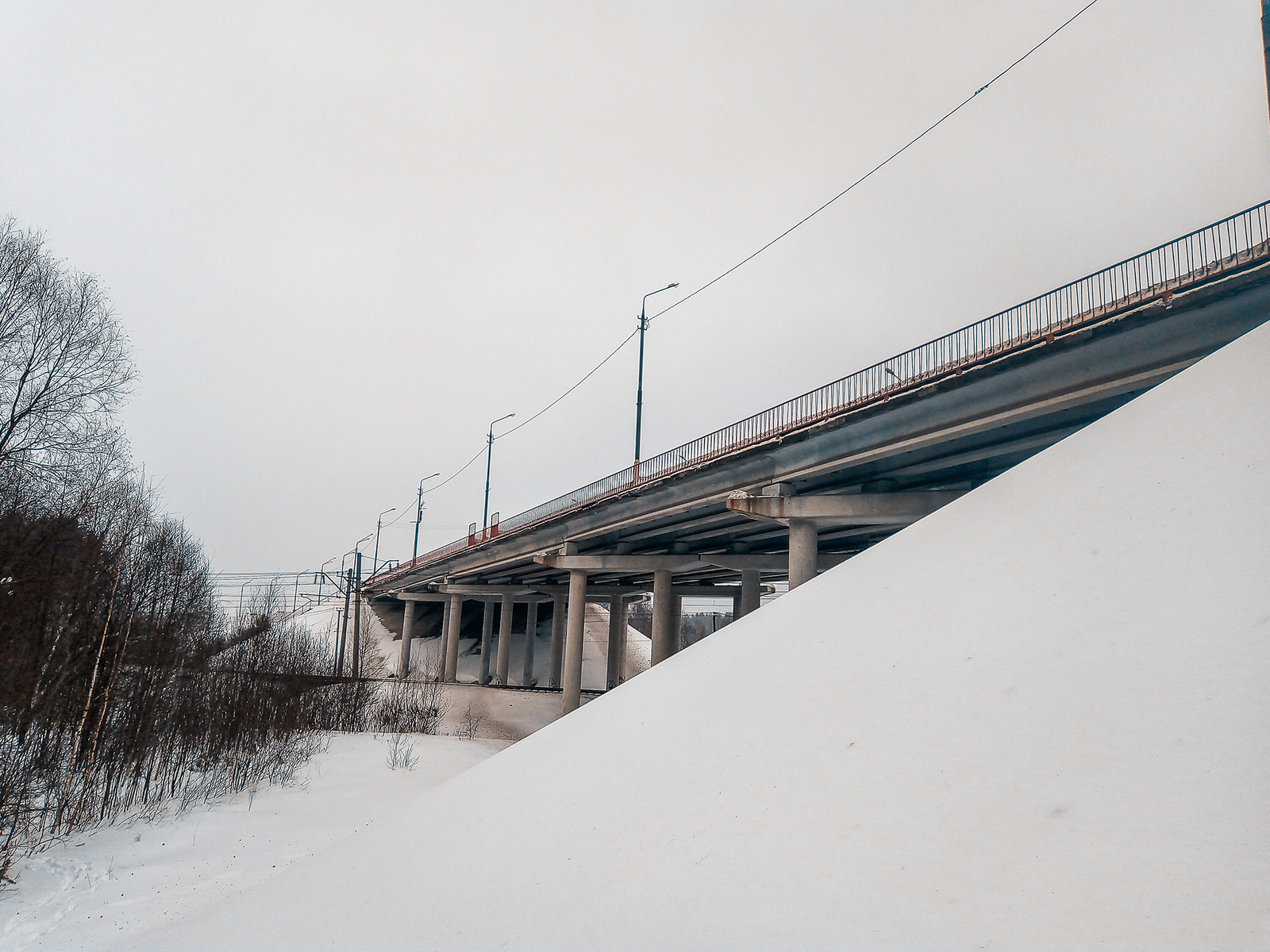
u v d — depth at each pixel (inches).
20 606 622.5
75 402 937.5
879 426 900.6
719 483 1188.5
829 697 244.7
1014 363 733.9
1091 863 133.3
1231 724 145.9
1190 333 625.3
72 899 430.3
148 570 792.9
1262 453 227.8
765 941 149.7
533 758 340.8
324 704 1332.4
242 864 506.0
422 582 2898.6
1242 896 113.0
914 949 131.6
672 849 200.8
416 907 233.9
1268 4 411.2
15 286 907.4
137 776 661.3
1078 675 186.1
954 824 160.2
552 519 1732.3
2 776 510.9
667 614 1644.9
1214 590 185.8
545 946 180.5
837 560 1473.9
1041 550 262.2
